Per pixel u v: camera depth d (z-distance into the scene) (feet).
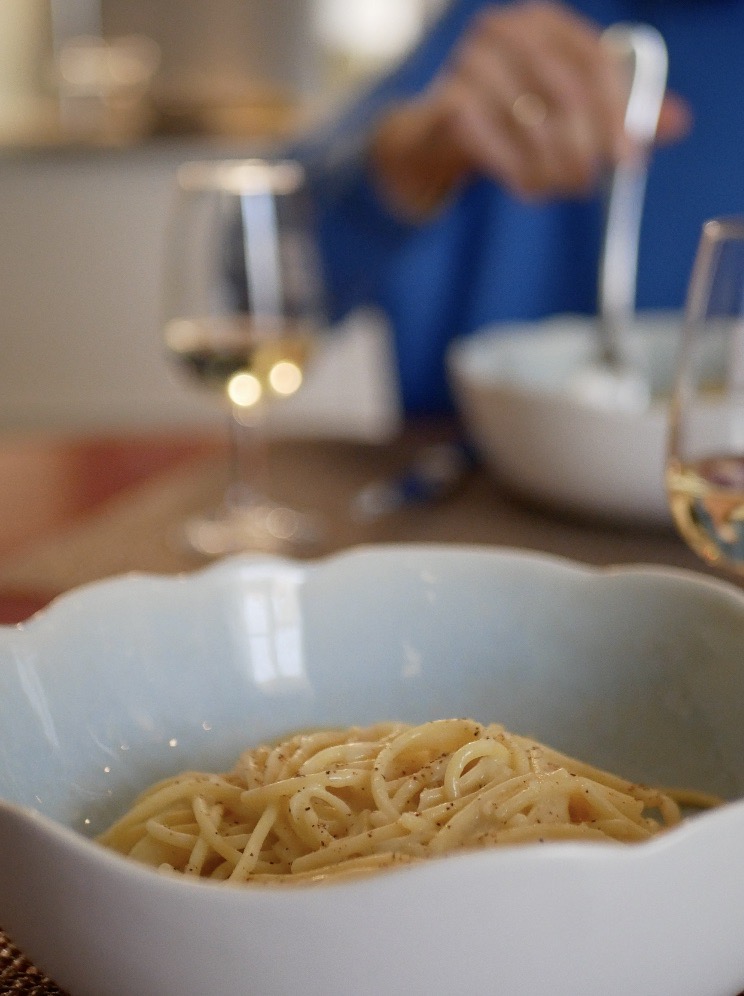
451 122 4.52
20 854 1.01
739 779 1.46
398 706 1.71
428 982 0.95
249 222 3.49
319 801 1.38
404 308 6.32
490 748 1.38
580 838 1.24
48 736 1.49
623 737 1.61
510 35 4.53
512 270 6.48
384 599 1.74
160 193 10.60
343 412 10.64
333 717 1.71
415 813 1.30
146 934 0.96
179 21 11.57
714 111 6.37
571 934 0.96
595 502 2.98
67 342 11.00
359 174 5.47
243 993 0.97
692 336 2.00
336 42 11.64
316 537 3.06
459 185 5.47
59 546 3.01
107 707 1.57
